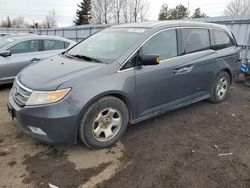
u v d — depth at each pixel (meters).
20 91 3.14
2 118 4.23
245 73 6.97
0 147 3.30
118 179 2.72
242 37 8.60
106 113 3.24
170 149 3.34
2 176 2.73
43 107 2.84
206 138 3.69
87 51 3.93
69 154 3.17
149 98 3.67
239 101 5.47
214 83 4.90
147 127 3.99
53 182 2.66
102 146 3.28
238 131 3.95
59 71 3.21
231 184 2.66
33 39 6.56
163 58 3.83
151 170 2.88
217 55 4.77
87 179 2.71
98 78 3.10
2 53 5.95
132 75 3.38
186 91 4.26
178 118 4.39
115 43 3.76
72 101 2.90
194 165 2.99
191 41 4.32
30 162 2.99
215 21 10.06
